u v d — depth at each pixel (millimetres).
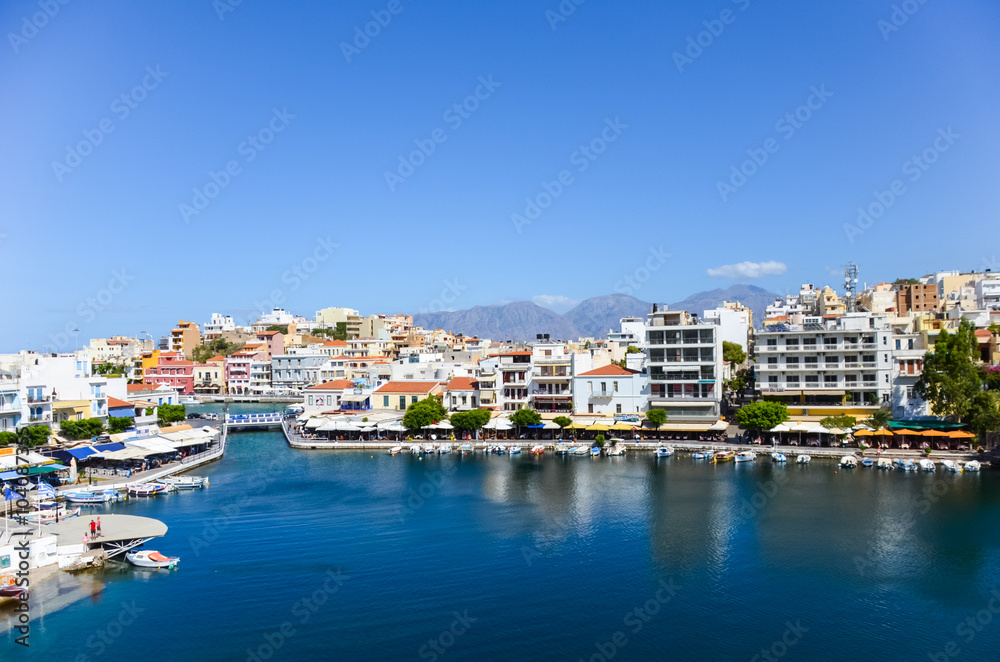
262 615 64688
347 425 160625
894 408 134875
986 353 143250
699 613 64375
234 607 66312
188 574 74375
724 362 185125
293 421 192875
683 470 120125
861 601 66188
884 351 135750
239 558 79062
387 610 65562
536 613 64812
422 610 65625
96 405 151375
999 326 159125
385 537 86125
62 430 134750
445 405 171500
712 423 144000
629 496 103562
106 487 108875
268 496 107938
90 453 121688
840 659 56562
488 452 144625
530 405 164000
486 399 166875
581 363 162125
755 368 143250
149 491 108250
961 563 74312
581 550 80562
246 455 148000
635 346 188125
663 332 150875
